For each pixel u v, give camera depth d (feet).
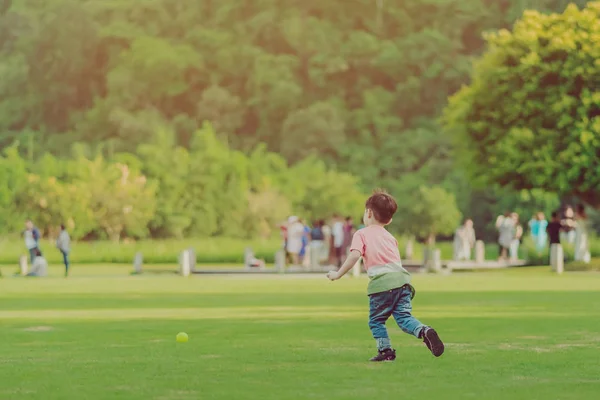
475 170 398.83
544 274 300.81
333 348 89.66
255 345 93.15
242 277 291.99
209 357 82.23
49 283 253.24
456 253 413.18
